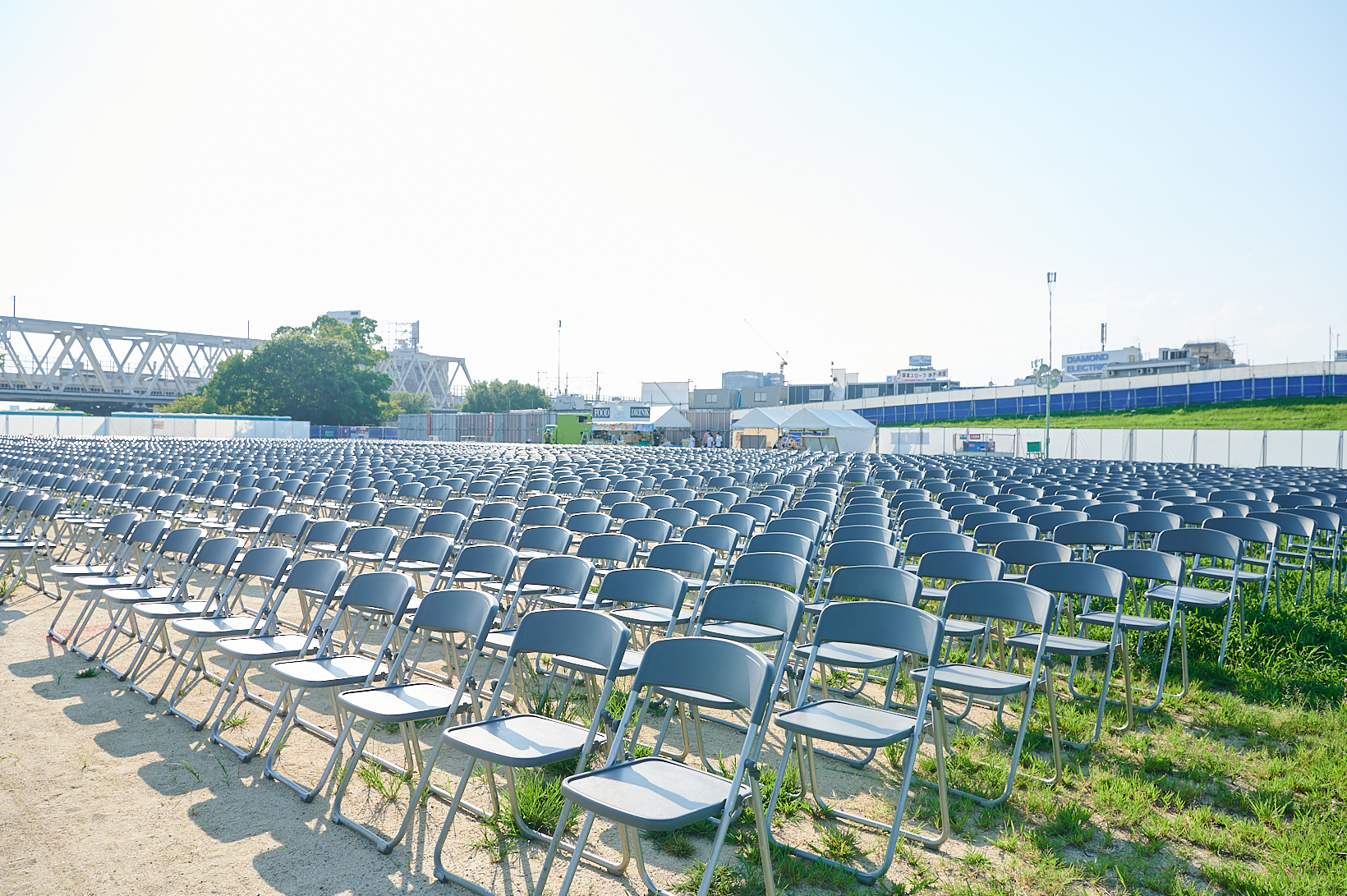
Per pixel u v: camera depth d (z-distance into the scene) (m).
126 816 3.46
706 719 4.82
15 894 2.83
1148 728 4.65
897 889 2.96
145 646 5.23
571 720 4.59
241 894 2.87
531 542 6.62
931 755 4.26
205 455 19.91
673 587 4.20
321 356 61.69
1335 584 8.50
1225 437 31.52
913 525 7.53
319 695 5.13
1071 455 35.50
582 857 3.20
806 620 6.02
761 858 2.75
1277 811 3.55
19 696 4.96
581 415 52.03
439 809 3.60
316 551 9.54
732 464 19.39
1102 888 3.02
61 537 11.32
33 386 77.06
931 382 94.31
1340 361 53.09
